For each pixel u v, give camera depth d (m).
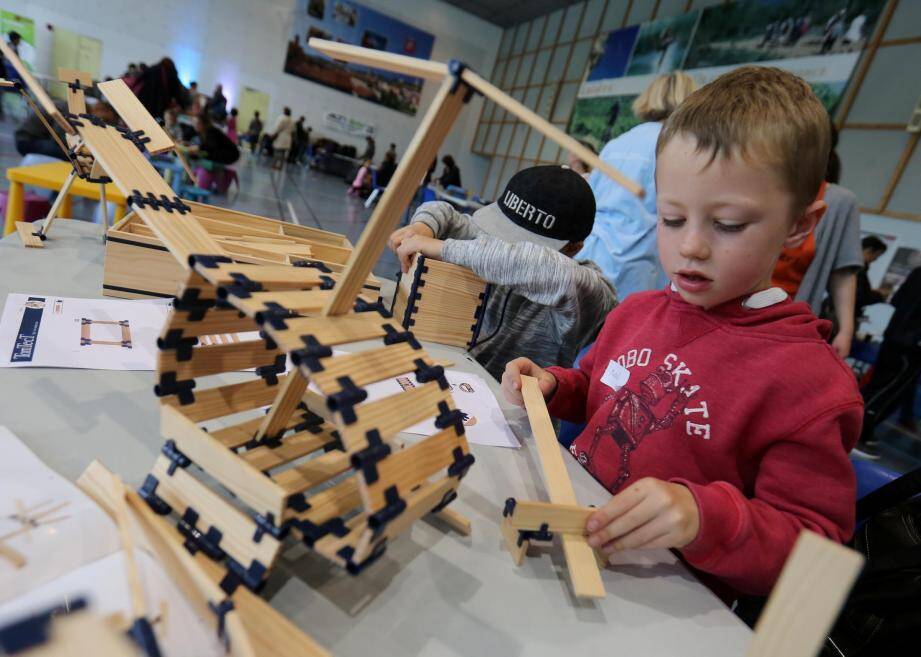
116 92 0.58
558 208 1.03
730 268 0.58
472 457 0.47
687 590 0.51
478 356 1.12
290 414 0.48
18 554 0.33
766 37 4.34
